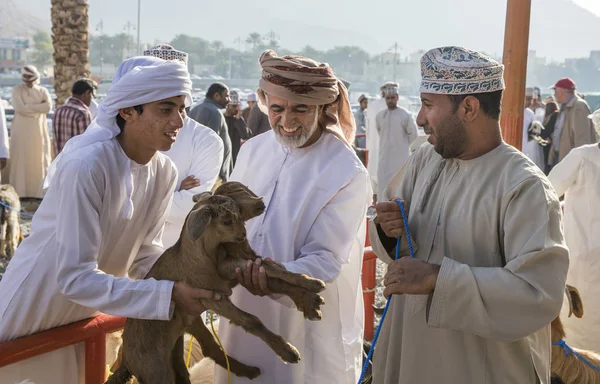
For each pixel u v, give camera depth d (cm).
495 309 229
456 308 232
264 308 296
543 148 1195
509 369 247
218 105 792
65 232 246
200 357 364
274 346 249
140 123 258
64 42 1338
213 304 249
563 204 554
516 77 487
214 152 439
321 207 292
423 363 257
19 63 11894
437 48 253
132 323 260
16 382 264
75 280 245
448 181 258
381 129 1177
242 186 258
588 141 1116
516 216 234
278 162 308
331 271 284
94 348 283
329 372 303
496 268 232
